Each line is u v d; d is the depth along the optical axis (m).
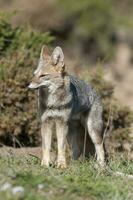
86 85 19.53
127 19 61.22
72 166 17.28
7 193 13.59
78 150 19.64
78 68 25.70
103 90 23.81
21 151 19.83
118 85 48.22
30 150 20.31
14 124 21.70
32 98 22.16
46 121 18.20
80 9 58.31
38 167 16.75
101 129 19.89
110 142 22.55
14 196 13.58
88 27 58.22
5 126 21.59
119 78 52.62
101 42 57.81
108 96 23.92
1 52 23.42
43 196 14.08
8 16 24.48
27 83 22.08
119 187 15.70
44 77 17.78
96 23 58.78
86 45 58.00
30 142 22.23
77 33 57.72
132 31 59.69
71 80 18.78
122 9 63.12
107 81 24.69
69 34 57.62
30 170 15.75
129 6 63.59
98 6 59.47
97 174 16.55
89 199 14.77
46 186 14.64
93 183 15.64
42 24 54.88
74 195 14.73
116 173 17.19
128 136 23.02
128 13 62.69
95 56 57.47
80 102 18.97
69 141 19.62
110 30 59.31
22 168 16.02
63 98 18.02
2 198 13.41
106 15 59.84
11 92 21.86
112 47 57.66
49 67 17.88
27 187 14.33
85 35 57.81
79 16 58.56
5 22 23.95
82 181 15.72
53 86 17.86
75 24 58.03
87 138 19.92
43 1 55.31
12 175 14.69
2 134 21.70
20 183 14.45
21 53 22.86
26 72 22.23
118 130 22.94
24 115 21.94
